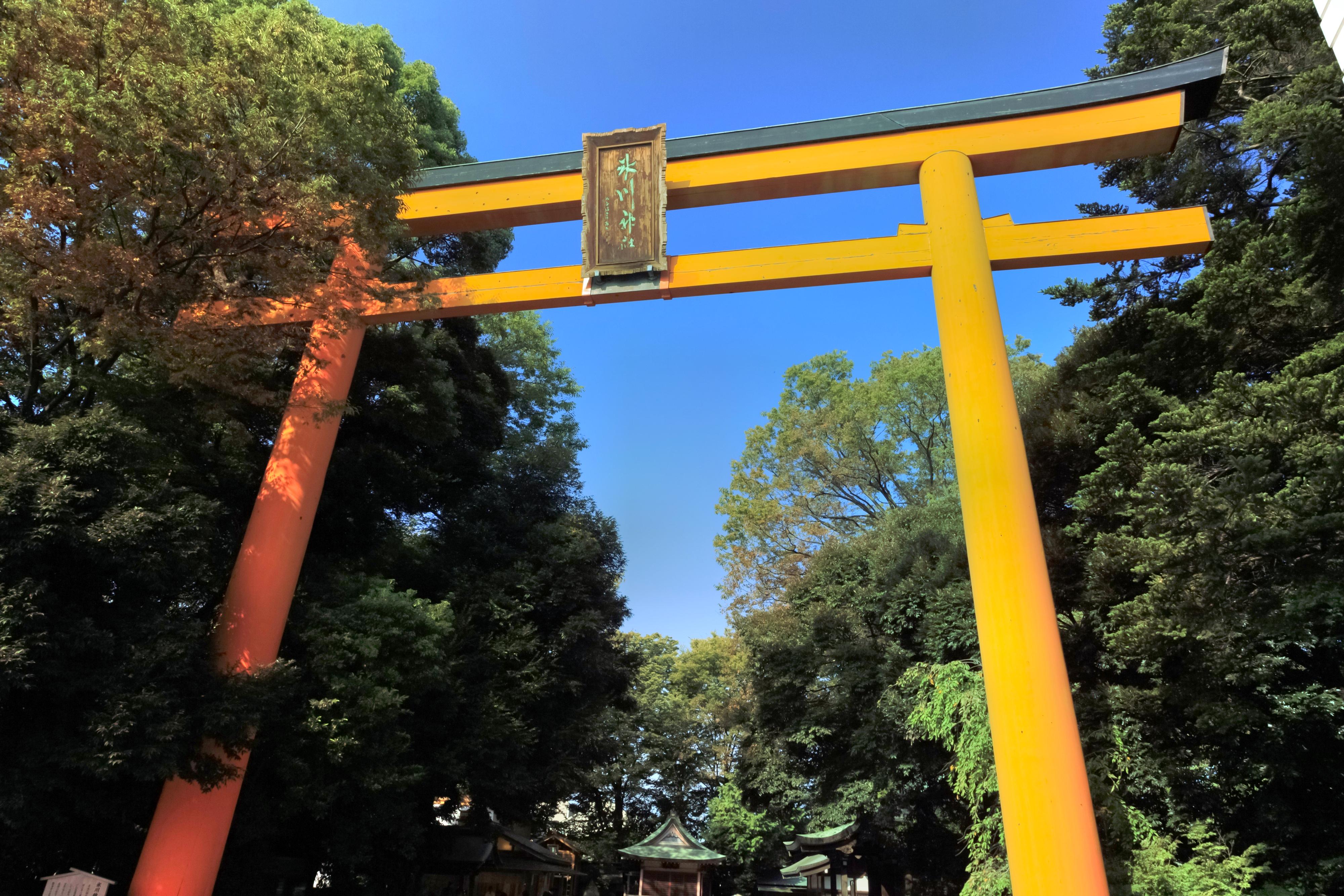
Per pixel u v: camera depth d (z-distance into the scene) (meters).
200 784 8.91
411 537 19.06
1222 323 10.72
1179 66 10.84
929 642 15.98
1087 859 7.09
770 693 19.88
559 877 31.52
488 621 16.94
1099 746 11.80
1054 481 14.43
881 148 11.16
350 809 12.28
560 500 20.78
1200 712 10.32
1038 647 7.96
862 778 18.55
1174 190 13.73
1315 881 9.80
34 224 8.13
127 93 7.84
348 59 9.36
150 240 9.14
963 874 19.30
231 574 11.24
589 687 19.20
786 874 33.50
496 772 15.66
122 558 7.93
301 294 9.93
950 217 10.41
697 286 10.96
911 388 24.19
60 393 10.28
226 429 11.76
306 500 11.09
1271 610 8.48
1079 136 10.77
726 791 34.56
